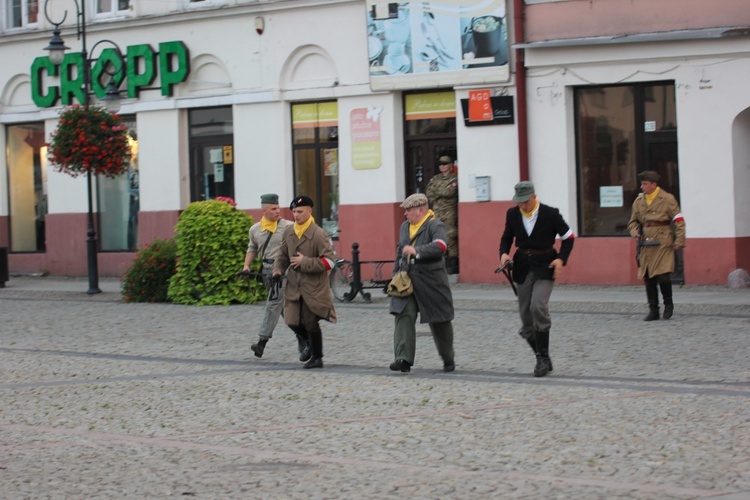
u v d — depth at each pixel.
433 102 25.39
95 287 25.56
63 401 12.13
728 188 21.88
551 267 12.72
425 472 8.54
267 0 26.86
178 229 22.34
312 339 13.84
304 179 27.17
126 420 11.02
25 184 31.81
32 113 31.14
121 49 29.41
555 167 23.56
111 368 14.41
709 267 22.14
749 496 7.53
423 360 14.41
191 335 17.56
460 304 20.89
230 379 13.24
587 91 23.44
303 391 12.26
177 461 9.20
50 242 31.16
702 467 8.37
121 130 25.48
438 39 24.59
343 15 26.06
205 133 28.58
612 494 7.71
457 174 25.08
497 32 23.92
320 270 13.67
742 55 21.58
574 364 13.62
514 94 23.97
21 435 10.47
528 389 11.91
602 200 23.44
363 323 18.34
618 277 23.03
